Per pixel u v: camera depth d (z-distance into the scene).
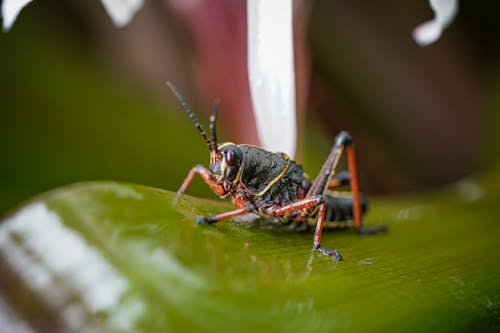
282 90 0.24
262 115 0.24
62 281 0.21
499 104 0.29
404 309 0.21
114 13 0.26
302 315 0.21
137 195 0.22
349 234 0.25
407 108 0.30
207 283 0.21
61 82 0.28
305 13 0.26
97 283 0.21
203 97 0.28
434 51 0.30
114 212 0.21
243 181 0.24
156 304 0.21
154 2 0.30
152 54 0.30
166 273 0.21
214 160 0.24
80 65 0.29
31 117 0.27
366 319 0.21
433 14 0.30
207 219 0.22
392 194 0.30
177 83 0.30
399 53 0.30
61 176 0.27
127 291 0.21
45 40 0.29
